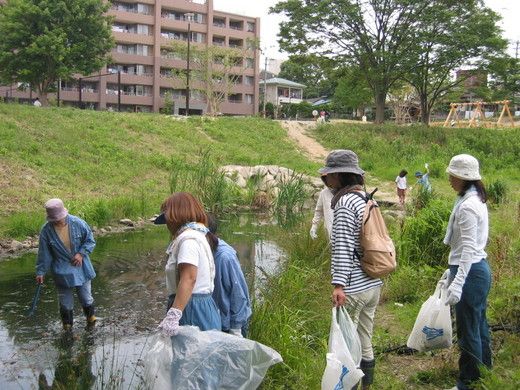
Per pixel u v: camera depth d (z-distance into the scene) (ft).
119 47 185.37
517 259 24.77
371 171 92.17
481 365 13.37
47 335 20.86
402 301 23.17
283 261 27.76
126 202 49.52
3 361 18.45
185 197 12.70
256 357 11.64
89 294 21.89
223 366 11.37
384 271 12.87
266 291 20.58
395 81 121.19
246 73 205.98
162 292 26.76
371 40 106.11
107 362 18.20
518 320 17.75
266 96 231.50
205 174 56.70
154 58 188.75
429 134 110.32
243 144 95.55
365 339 13.85
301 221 43.45
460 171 13.47
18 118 70.95
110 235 41.86
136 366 17.79
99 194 55.88
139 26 186.91
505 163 96.89
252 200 61.62
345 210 12.97
